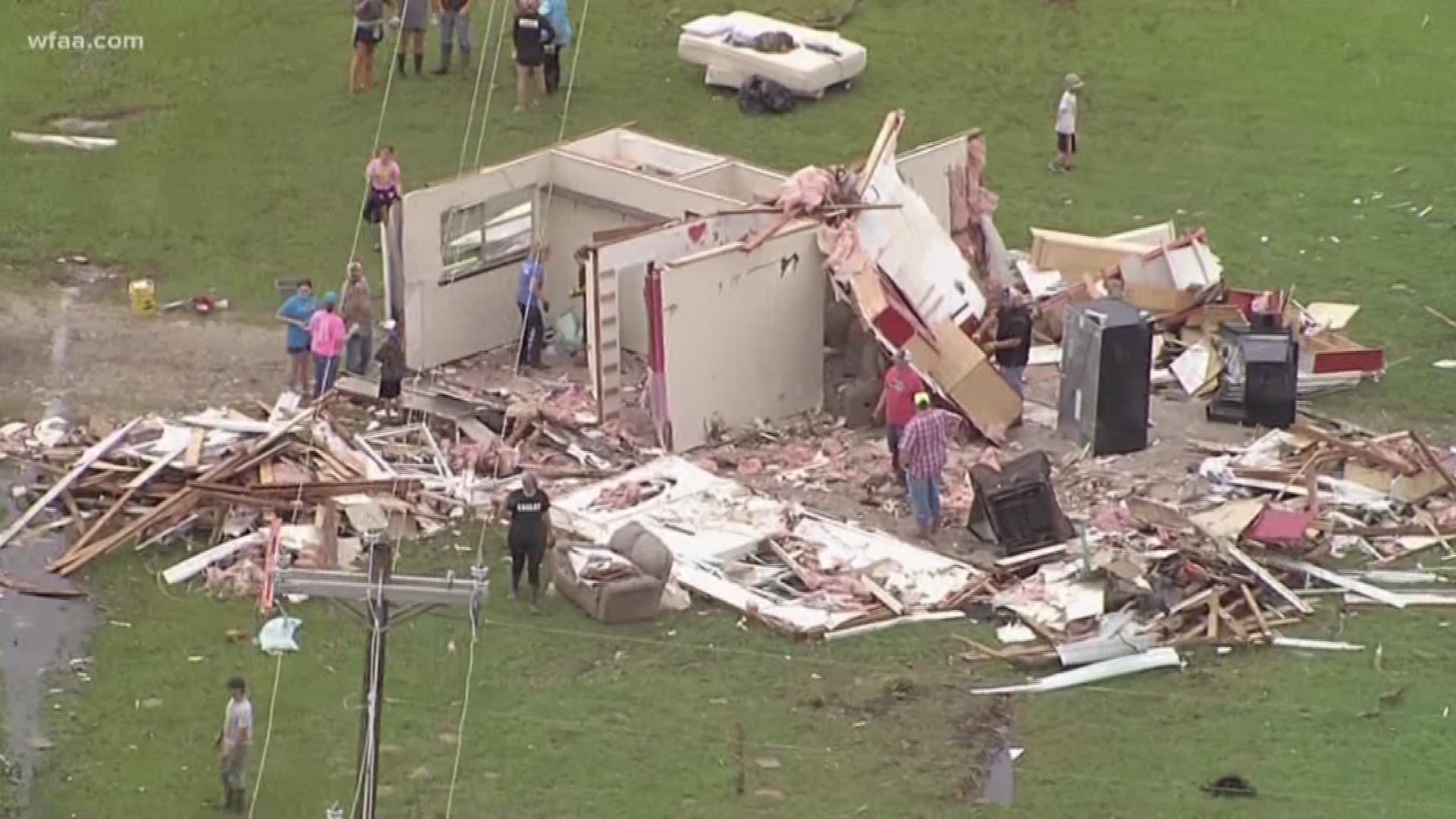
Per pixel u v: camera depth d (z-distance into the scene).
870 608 130.62
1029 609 129.75
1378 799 115.06
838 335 154.25
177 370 157.50
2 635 126.38
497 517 139.12
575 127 196.12
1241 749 119.00
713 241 151.62
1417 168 194.50
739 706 121.81
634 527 132.38
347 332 153.50
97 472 140.62
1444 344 165.88
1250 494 143.25
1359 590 133.00
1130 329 147.25
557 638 127.56
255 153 191.38
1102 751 118.56
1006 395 150.12
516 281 161.88
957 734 119.81
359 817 106.31
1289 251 179.88
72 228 178.25
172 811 111.69
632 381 156.25
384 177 171.88
